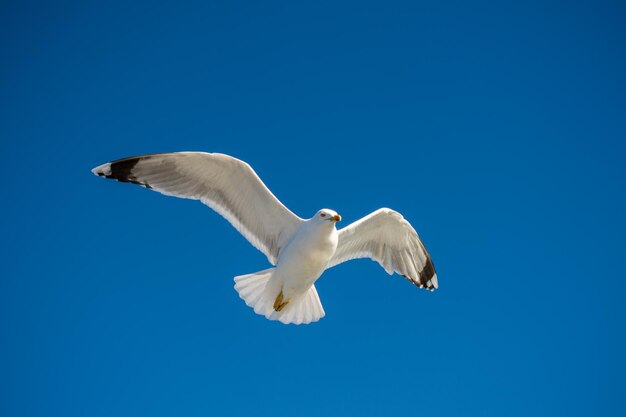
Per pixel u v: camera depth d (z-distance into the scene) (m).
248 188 8.38
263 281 8.66
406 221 9.14
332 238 8.08
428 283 9.88
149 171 8.43
